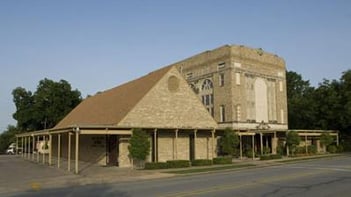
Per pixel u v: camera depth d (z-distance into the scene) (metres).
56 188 17.95
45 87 69.00
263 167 27.92
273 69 52.38
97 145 35.00
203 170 26.06
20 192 16.83
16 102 69.44
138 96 33.16
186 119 34.66
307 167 26.05
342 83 55.69
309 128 59.50
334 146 49.50
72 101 71.00
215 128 35.09
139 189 15.94
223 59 48.72
